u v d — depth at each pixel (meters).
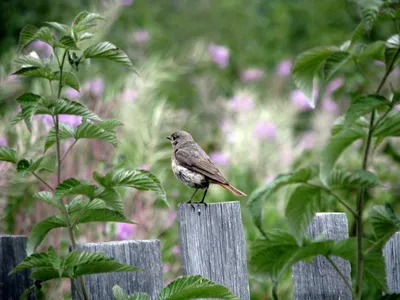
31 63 6.09
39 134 10.78
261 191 5.28
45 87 12.50
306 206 5.46
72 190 5.77
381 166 12.72
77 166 11.41
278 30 22.67
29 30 5.91
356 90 12.98
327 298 7.22
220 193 13.90
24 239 7.17
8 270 7.18
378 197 11.66
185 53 19.86
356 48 5.52
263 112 16.52
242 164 15.22
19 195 10.73
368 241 5.69
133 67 6.18
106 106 12.80
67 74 6.10
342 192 10.93
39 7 18.03
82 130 6.19
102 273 6.48
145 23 20.45
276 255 5.83
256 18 23.86
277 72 20.41
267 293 10.84
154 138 13.01
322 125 15.85
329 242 5.54
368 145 5.43
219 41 23.30
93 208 6.03
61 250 10.98
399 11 5.41
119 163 11.66
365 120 5.67
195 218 6.83
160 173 12.55
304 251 5.54
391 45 5.41
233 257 6.90
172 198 13.03
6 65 12.29
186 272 6.80
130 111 13.31
